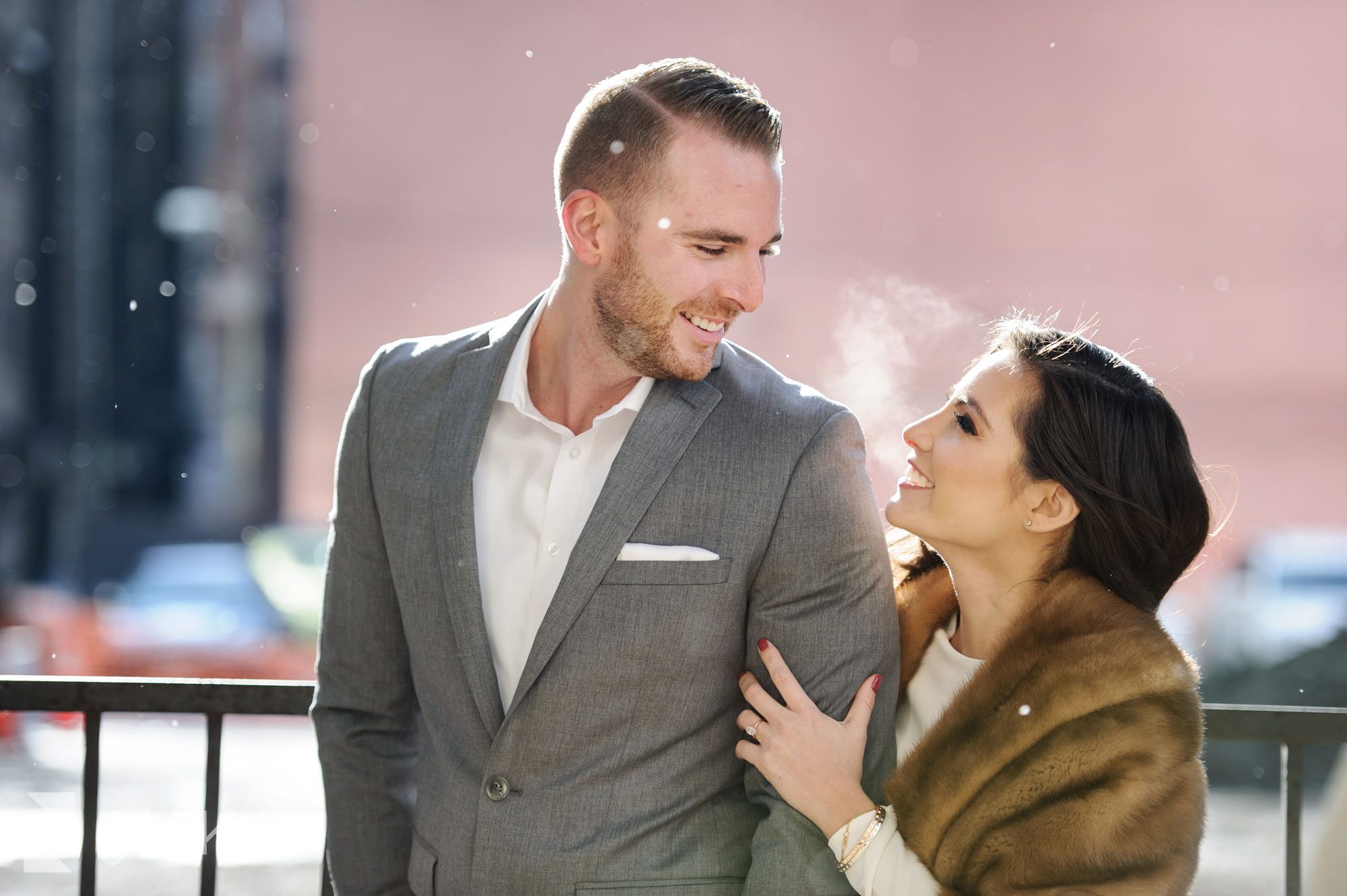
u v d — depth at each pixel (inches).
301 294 820.6
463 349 84.4
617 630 74.9
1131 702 73.2
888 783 77.7
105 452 771.4
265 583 435.2
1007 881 72.0
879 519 80.0
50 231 690.8
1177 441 82.6
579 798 75.8
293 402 819.4
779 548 76.5
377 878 84.3
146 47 784.9
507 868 75.5
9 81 669.9
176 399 793.6
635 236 75.0
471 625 77.4
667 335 75.9
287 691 89.9
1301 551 366.6
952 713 77.5
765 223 75.1
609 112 76.4
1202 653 340.5
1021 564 83.7
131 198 783.7
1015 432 81.7
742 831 79.7
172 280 794.2
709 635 76.2
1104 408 80.7
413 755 87.7
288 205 816.9
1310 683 320.5
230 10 797.9
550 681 75.2
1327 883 131.9
